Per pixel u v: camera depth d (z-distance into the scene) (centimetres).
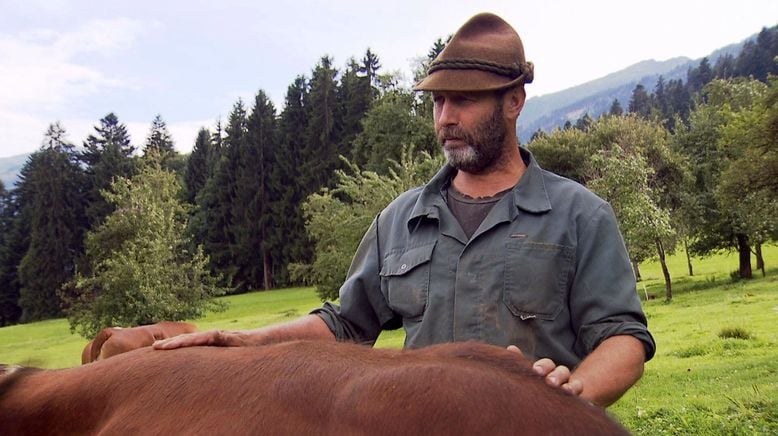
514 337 202
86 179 6581
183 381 150
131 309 2628
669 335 1800
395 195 2844
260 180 6725
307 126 6825
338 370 137
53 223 6244
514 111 224
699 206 3300
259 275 6706
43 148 6656
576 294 206
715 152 3366
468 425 122
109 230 2728
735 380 1137
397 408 125
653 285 3578
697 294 2905
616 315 199
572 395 134
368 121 4838
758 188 2062
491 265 209
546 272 204
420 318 219
